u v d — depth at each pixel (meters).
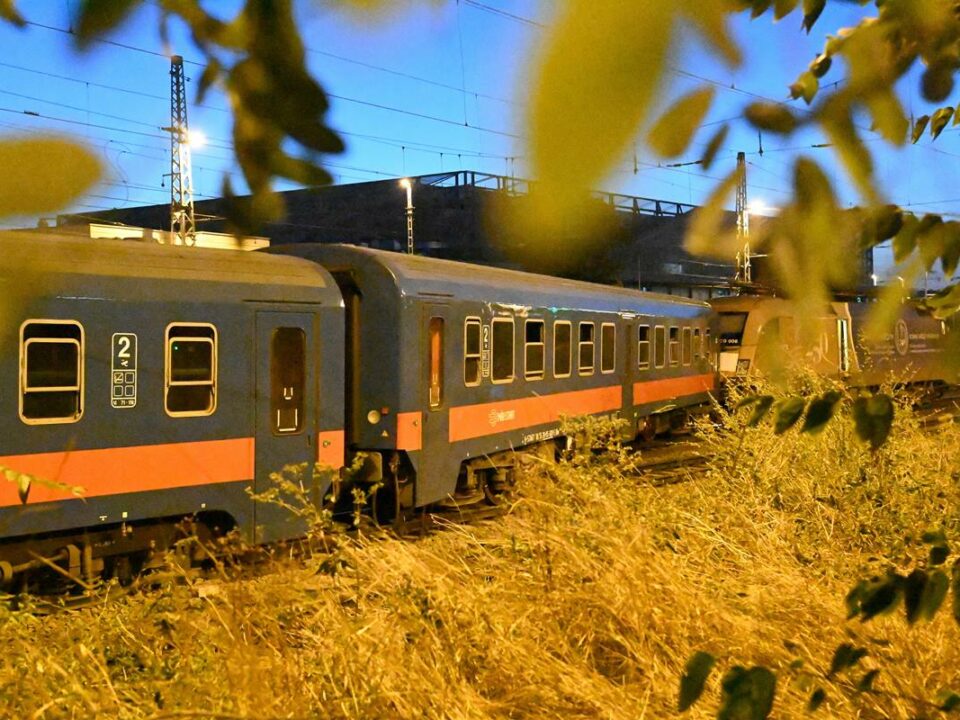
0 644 4.36
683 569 4.75
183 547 7.67
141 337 7.42
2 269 0.57
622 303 15.54
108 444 7.23
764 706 1.39
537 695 3.73
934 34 0.72
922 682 3.11
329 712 3.49
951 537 5.44
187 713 3.12
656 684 3.61
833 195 0.65
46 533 7.17
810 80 0.70
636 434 16.33
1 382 6.62
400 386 9.89
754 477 7.06
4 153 0.50
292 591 4.45
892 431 1.33
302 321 8.69
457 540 5.86
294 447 8.57
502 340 11.82
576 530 4.94
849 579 5.23
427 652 3.92
